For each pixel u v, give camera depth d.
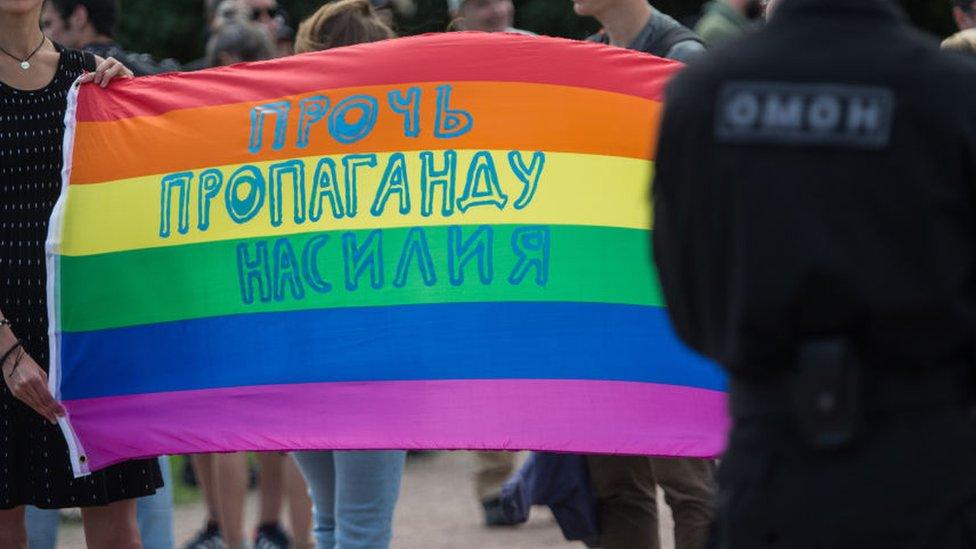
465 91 5.98
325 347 5.96
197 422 5.96
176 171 6.05
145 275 6.03
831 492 3.50
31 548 6.46
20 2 5.64
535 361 5.87
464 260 5.92
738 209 3.58
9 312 5.76
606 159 5.89
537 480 6.61
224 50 8.64
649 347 5.84
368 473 6.13
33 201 5.80
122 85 6.11
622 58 5.93
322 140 6.03
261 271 6.03
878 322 3.47
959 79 3.51
